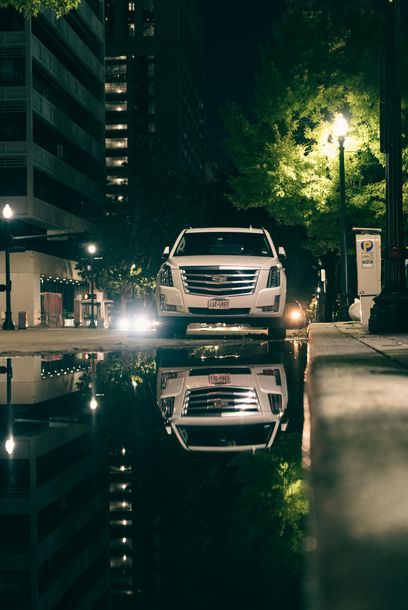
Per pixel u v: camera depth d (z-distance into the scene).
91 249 63.06
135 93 145.75
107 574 1.72
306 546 1.67
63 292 71.19
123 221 66.50
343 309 25.73
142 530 2.06
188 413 4.61
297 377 6.89
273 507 2.13
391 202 13.70
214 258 13.91
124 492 2.60
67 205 67.81
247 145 34.09
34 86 59.81
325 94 32.41
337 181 32.38
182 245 14.82
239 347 12.41
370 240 16.88
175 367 8.38
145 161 65.94
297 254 45.94
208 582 1.54
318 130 32.53
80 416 4.76
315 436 2.27
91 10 74.50
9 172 57.69
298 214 33.38
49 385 6.96
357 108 31.86
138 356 10.66
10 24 57.16
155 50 145.88
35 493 2.70
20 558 1.97
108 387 6.51
